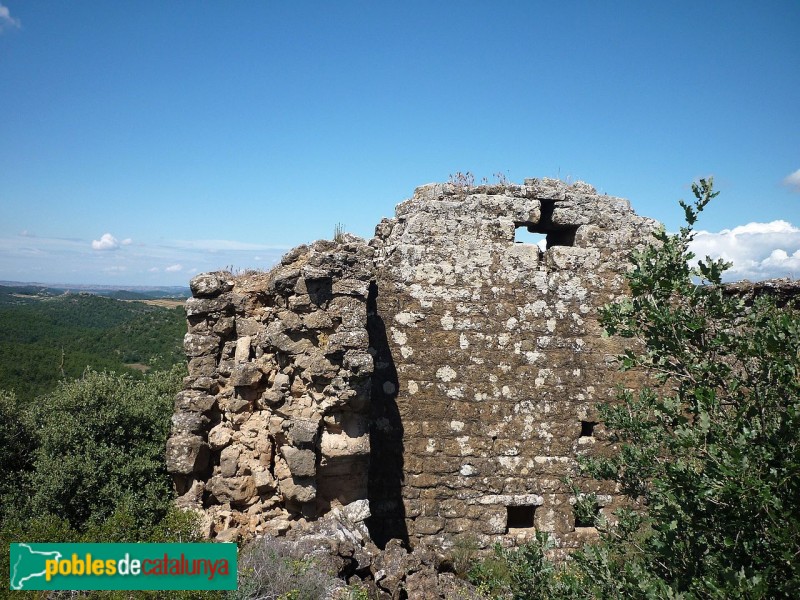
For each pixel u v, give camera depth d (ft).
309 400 27.81
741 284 35.22
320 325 27.89
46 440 31.65
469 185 33.91
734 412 15.81
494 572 28.91
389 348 32.19
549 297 33.58
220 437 28.27
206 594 20.71
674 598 14.87
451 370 32.55
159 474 31.58
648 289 16.66
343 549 25.04
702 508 15.89
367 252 29.09
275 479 28.09
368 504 28.35
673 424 17.48
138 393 35.76
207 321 29.50
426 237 32.91
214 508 27.94
